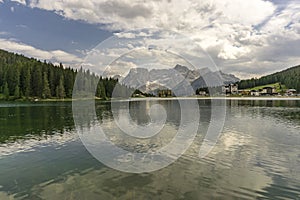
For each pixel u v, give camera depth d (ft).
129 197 38.01
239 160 55.67
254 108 211.41
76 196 38.65
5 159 58.75
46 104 270.87
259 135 84.84
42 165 53.78
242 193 39.29
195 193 39.24
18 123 120.98
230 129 97.45
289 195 38.65
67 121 125.49
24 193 40.06
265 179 44.80
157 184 42.68
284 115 154.30
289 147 67.36
